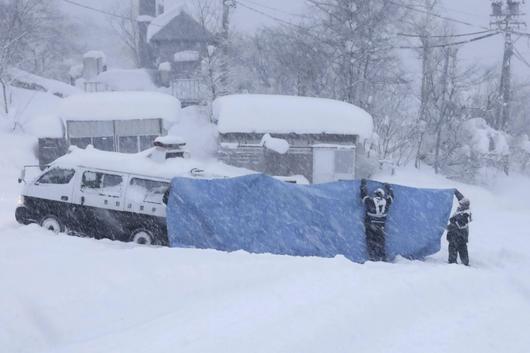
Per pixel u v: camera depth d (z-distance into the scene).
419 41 51.38
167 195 15.93
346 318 8.55
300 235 15.75
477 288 11.10
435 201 16.36
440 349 7.97
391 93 49.31
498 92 54.00
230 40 51.75
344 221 15.86
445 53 48.97
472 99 51.88
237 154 34.19
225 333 7.80
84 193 17.48
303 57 48.25
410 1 48.22
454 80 47.19
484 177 46.91
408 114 49.12
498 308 10.07
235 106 34.12
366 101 45.19
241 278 10.52
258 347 7.37
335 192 16.06
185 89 49.56
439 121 45.72
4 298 9.09
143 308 9.38
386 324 8.77
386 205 15.84
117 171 17.61
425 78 48.88
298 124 34.00
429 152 47.31
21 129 38.06
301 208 15.83
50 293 9.49
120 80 64.69
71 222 17.50
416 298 9.96
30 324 8.58
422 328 8.79
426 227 16.31
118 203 17.28
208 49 46.81
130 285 9.96
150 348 7.38
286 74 50.03
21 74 50.62
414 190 16.42
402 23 48.06
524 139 54.56
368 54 44.81
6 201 22.94
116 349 7.44
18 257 11.76
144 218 17.14
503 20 50.50
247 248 15.62
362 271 11.26
